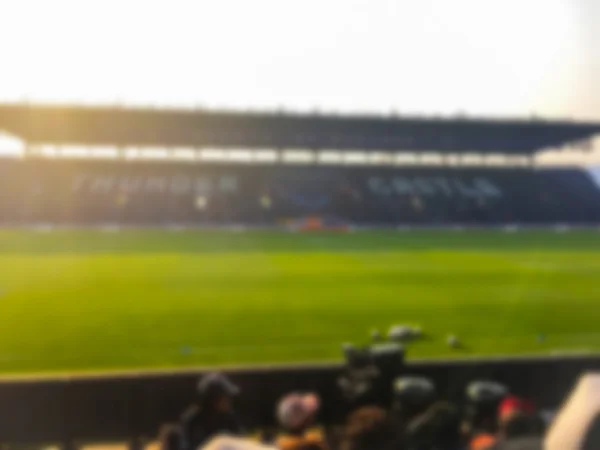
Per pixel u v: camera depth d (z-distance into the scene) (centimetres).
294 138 4916
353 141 5009
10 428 572
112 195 4450
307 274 1994
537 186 4966
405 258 2466
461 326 1294
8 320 1328
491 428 463
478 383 508
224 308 1464
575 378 646
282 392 607
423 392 513
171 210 4356
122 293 1648
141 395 590
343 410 595
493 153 5150
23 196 4331
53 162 4781
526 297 1620
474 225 4394
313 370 607
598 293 1681
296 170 5009
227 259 2400
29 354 1074
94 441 581
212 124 4647
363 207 4575
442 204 4659
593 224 4481
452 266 2231
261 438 563
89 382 582
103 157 4856
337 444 534
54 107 4319
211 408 413
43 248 2753
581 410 156
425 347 1133
